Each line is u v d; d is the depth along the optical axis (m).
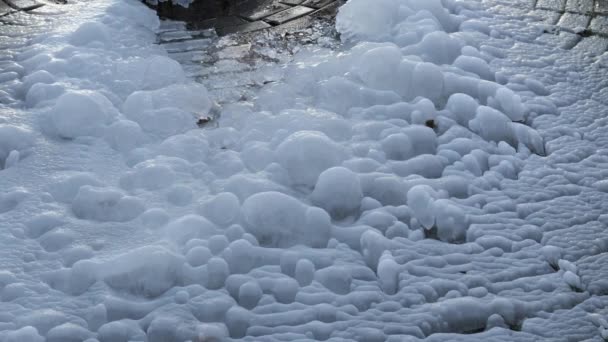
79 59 4.25
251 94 4.13
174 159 3.53
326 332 2.71
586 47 4.55
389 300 2.86
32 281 2.91
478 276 2.96
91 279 2.93
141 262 2.92
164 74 4.15
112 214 3.27
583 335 2.71
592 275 2.96
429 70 4.05
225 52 4.57
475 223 3.23
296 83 4.15
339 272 2.97
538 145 3.73
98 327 2.76
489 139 3.81
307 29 4.85
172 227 3.12
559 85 4.16
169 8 5.17
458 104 3.94
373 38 4.58
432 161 3.57
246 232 3.16
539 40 4.61
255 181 3.37
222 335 2.71
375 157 3.58
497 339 2.69
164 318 2.76
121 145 3.68
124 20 4.77
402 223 3.22
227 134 3.74
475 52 4.38
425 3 4.74
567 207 3.31
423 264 3.02
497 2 5.08
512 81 4.18
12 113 3.91
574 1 5.09
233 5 5.23
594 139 3.75
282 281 2.91
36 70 4.24
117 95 4.03
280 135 3.68
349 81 4.05
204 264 2.98
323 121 3.74
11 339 2.64
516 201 3.36
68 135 3.74
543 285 2.93
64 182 3.41
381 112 3.91
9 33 4.68
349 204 3.30
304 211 3.19
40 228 3.20
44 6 5.03
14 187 3.41
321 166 3.44
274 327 2.74
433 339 2.69
